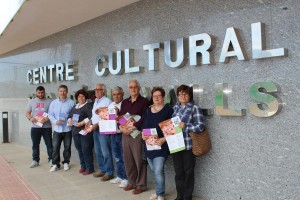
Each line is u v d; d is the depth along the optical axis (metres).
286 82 3.53
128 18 5.82
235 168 4.02
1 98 12.07
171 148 4.01
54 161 6.46
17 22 6.99
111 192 4.88
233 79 4.05
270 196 3.68
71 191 5.01
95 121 5.55
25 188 5.25
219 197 4.21
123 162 5.23
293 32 3.48
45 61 8.95
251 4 3.85
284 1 3.55
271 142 3.66
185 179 4.11
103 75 6.47
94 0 5.51
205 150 3.99
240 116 3.96
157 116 4.27
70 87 7.73
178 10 4.80
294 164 3.47
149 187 5.11
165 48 4.93
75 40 7.47
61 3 5.64
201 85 4.46
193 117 4.01
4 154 8.62
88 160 6.04
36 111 6.77
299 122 3.43
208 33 4.36
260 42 3.67
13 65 11.11
